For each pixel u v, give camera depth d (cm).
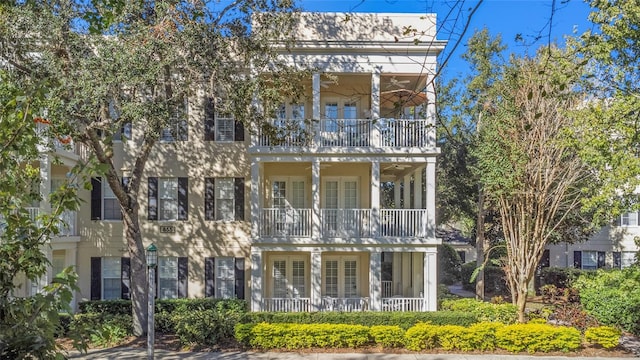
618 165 1482
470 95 2706
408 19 1897
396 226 1900
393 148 1872
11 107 437
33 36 1361
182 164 2089
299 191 2131
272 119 1841
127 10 1341
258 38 1563
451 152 2861
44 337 418
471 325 1577
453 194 3016
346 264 2119
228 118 2080
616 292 1841
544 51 1435
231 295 2080
